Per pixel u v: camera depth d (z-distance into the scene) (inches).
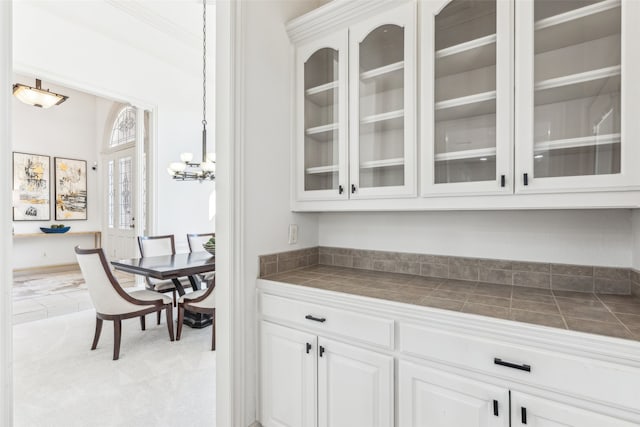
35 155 224.5
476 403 42.3
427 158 57.1
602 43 46.2
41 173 227.5
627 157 42.3
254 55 64.0
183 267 110.0
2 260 43.3
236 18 60.0
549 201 47.6
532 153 48.2
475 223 64.1
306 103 72.8
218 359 61.8
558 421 37.1
